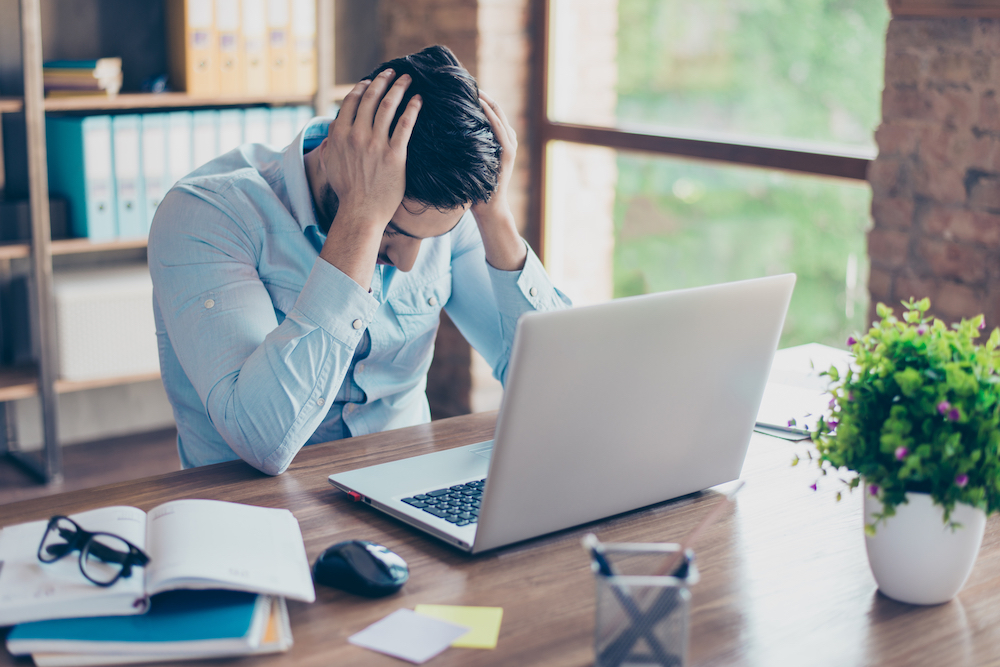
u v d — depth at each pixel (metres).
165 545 0.89
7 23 2.98
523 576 0.96
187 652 0.79
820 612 0.90
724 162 2.83
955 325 0.96
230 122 3.10
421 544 1.02
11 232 2.82
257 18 3.08
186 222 1.32
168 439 3.35
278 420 1.19
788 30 3.98
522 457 0.94
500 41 3.30
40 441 3.25
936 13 2.10
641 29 3.71
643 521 1.09
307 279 1.30
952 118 2.12
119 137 2.90
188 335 1.28
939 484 0.86
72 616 0.80
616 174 3.68
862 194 3.65
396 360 1.53
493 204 1.43
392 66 1.27
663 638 0.72
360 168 1.22
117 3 3.13
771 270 4.02
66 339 2.88
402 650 0.82
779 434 1.38
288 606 0.89
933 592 0.90
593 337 0.93
